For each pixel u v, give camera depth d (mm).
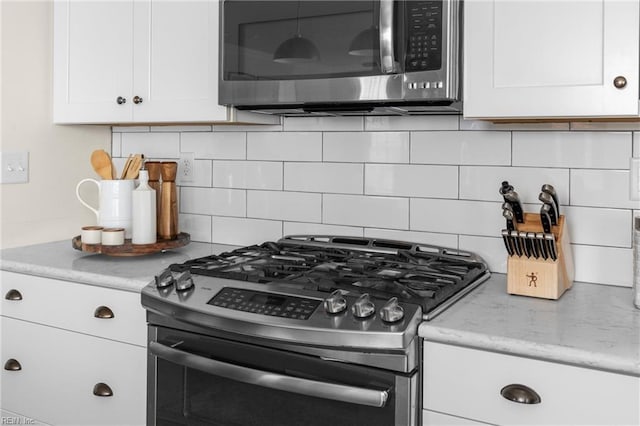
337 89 1676
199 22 1953
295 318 1393
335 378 1384
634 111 1370
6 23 2180
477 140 1872
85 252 2162
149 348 1663
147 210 2064
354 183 2074
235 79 1843
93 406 1863
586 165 1729
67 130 2410
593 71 1408
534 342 1215
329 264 1771
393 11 1551
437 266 1771
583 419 1182
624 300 1554
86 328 1857
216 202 2350
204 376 1598
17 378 2039
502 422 1261
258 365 1481
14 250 2188
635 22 1354
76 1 2201
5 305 2049
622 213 1694
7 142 2197
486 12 1516
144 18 2057
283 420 1477
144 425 1764
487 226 1873
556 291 1544
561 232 1605
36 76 2289
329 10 1675
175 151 2424
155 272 1835
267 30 1772
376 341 1295
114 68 2131
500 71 1508
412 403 1328
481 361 1278
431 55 1548
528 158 1804
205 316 1489
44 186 2338
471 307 1474
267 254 1944
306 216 2170
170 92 2025
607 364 1143
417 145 1965
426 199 1960
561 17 1433
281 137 2199
